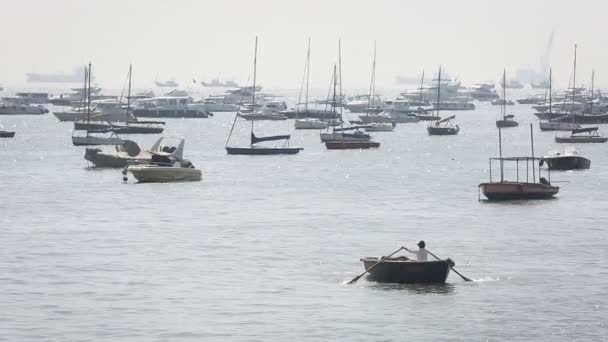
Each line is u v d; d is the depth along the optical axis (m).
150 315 171.25
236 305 177.62
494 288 189.25
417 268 190.88
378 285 191.25
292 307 176.12
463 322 167.88
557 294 185.38
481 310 174.50
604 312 173.88
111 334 161.12
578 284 193.12
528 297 183.00
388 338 159.75
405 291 186.75
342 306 176.88
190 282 194.25
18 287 189.62
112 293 185.50
